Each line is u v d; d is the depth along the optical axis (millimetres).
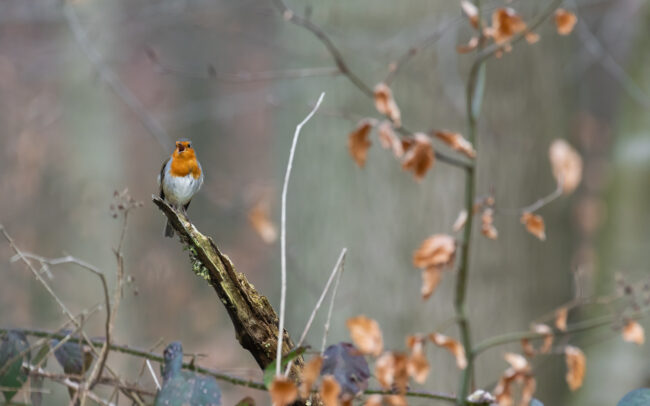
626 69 14086
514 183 10602
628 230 12797
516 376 4438
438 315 10320
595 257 13320
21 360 4340
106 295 4215
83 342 4547
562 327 5164
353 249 10641
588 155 23062
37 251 19609
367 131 5395
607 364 12406
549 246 10836
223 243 26656
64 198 19703
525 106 10664
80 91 18953
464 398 4484
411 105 10406
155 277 9031
